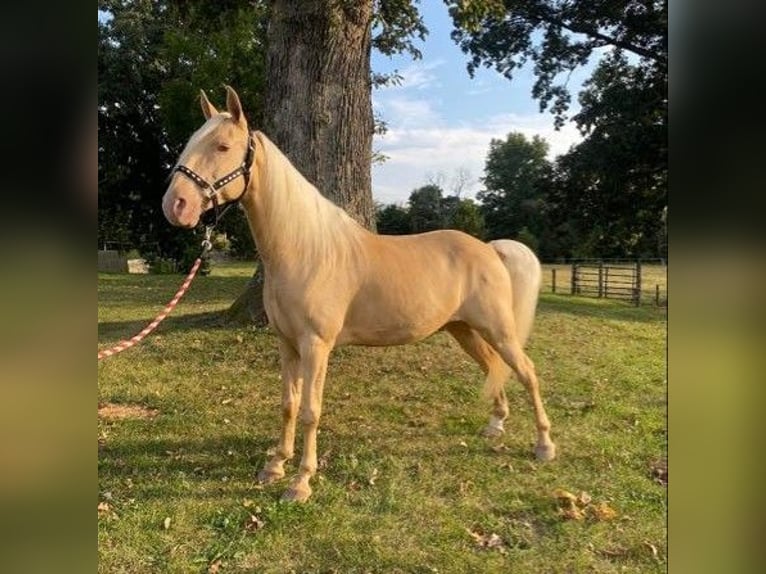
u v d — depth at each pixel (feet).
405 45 25.38
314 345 11.29
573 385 19.30
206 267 62.34
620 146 50.98
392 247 12.36
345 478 12.21
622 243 67.82
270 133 23.11
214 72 56.65
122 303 34.53
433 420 15.58
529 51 57.41
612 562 9.38
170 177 10.20
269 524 10.40
